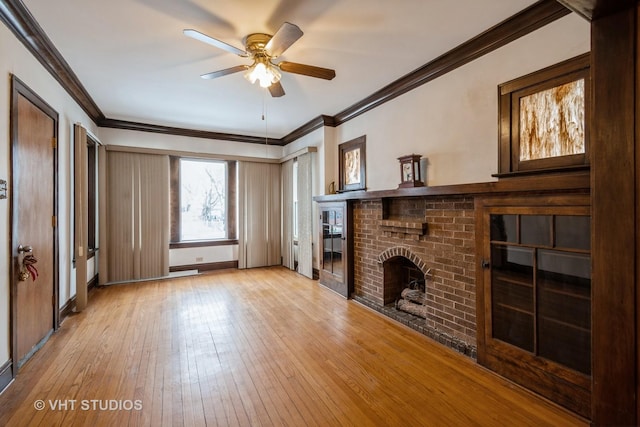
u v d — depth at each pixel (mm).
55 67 2795
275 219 6043
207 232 5676
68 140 3273
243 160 5691
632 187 1245
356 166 4113
